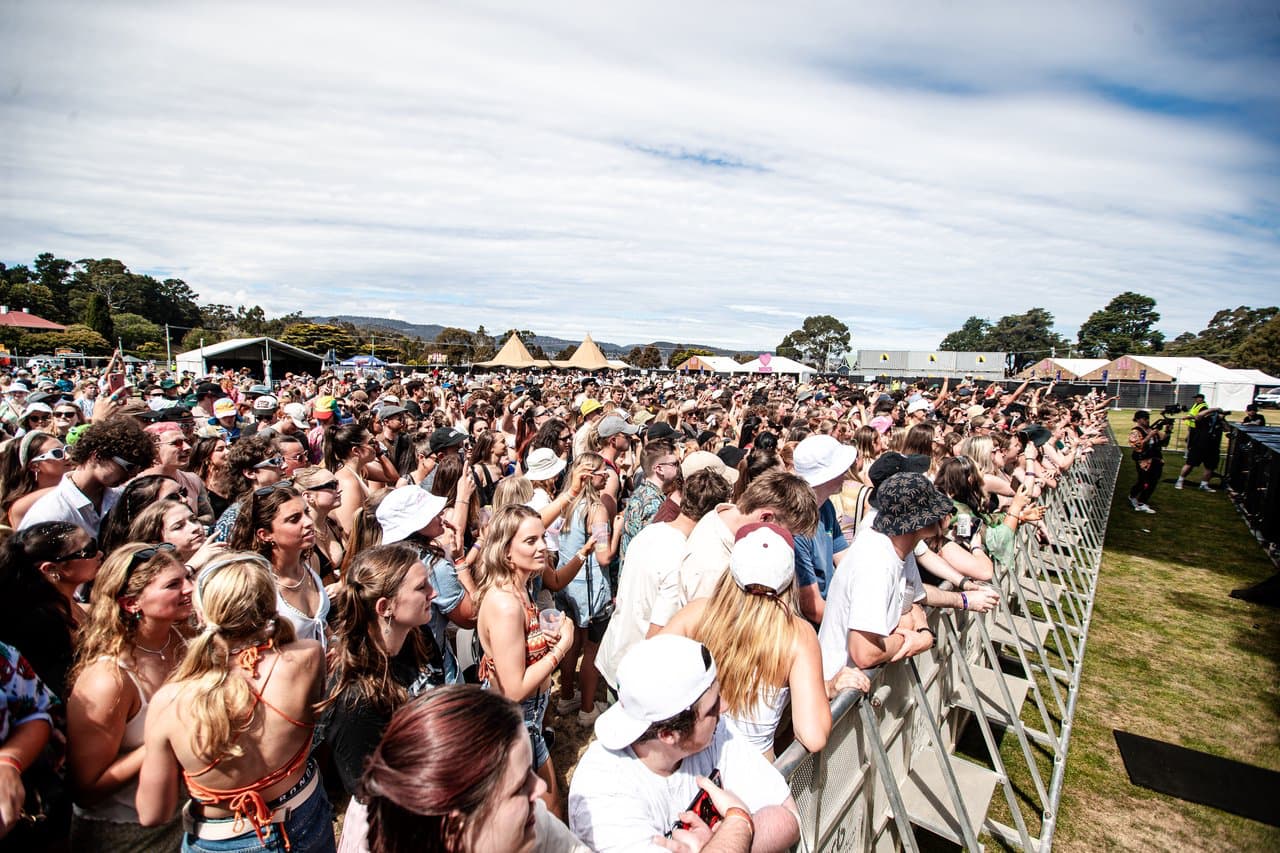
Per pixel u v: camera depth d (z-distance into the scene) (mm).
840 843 2711
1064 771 4715
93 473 4105
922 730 3830
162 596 2312
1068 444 10273
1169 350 90812
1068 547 8781
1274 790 4527
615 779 1719
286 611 3102
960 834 3193
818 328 124438
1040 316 114438
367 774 1303
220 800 2025
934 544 3869
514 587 2898
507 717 1347
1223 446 24906
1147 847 3996
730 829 1614
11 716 2061
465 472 5141
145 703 2334
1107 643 6988
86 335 61188
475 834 1251
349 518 4934
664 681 1624
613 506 4930
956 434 8688
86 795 2176
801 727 2137
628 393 17328
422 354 95188
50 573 2568
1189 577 9328
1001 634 5938
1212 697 5824
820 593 3451
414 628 2691
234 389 16375
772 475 3076
